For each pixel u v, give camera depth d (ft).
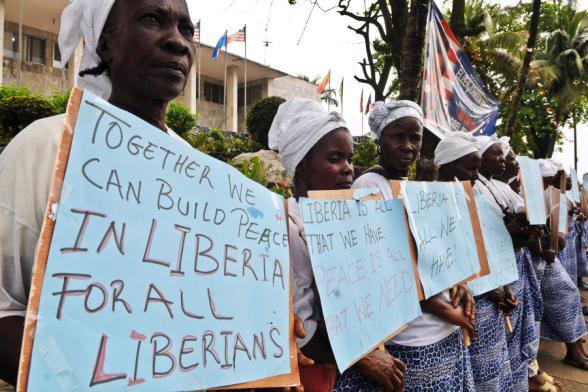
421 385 6.68
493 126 26.02
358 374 5.99
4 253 3.25
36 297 2.74
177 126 44.45
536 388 12.80
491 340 9.15
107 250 3.12
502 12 57.88
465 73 22.34
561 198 14.97
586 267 24.91
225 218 4.07
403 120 7.75
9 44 63.57
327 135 5.85
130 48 3.89
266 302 4.35
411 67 17.02
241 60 84.07
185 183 3.75
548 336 15.29
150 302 3.29
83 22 4.14
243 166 15.98
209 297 3.74
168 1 3.97
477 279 8.63
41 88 64.39
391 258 6.21
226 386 3.74
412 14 17.04
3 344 3.08
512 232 10.72
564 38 71.00
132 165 3.37
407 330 6.71
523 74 28.50
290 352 4.53
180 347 3.42
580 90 72.79
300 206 5.10
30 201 3.33
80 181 3.06
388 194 7.41
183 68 4.04
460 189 8.39
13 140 3.59
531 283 12.31
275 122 6.40
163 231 3.49
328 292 5.08
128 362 3.09
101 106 3.24
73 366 2.83
